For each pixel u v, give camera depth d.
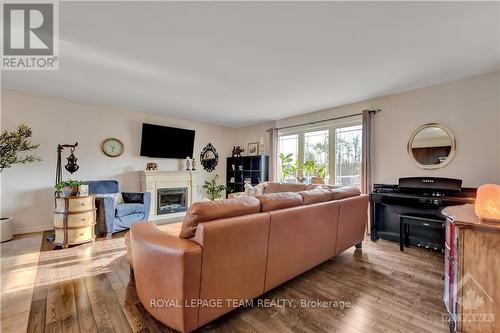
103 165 4.50
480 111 2.92
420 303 1.85
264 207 1.88
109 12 1.79
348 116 4.25
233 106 4.48
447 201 2.75
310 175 4.71
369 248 3.15
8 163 3.35
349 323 1.61
